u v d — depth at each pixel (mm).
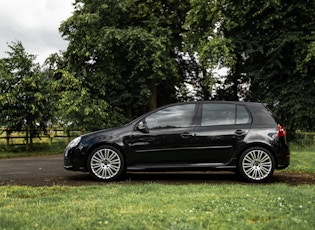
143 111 29000
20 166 13047
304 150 19312
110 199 5910
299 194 6266
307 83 21891
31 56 21828
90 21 24734
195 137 8406
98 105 24750
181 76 29359
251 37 22594
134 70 25453
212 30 23109
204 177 9172
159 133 8484
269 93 22766
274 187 7223
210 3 22969
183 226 4129
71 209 5184
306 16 21516
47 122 22484
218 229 4176
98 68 26062
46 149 23641
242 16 21875
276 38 21625
